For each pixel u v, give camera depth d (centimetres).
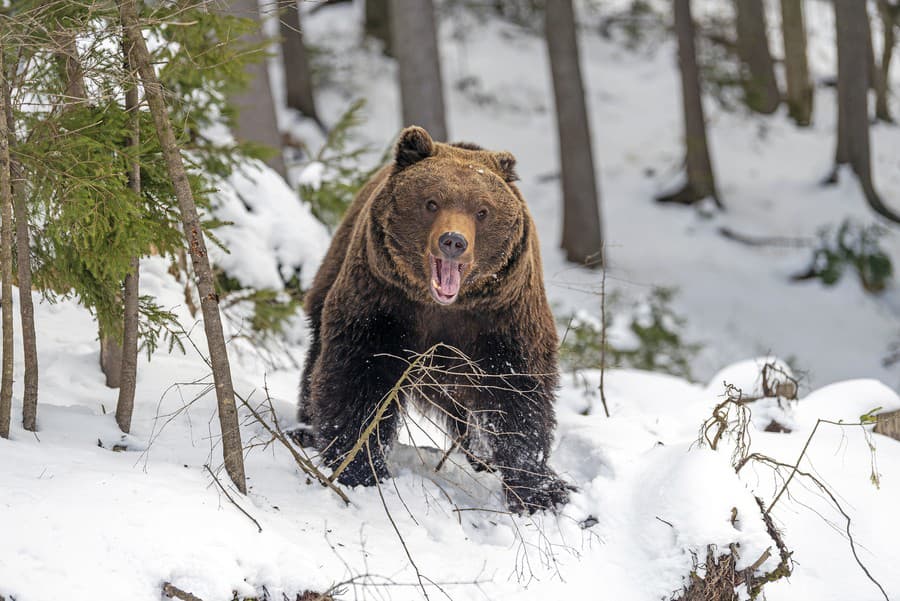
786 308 3403
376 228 938
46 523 741
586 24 5381
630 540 946
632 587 902
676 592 889
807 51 4734
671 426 1174
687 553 901
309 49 4359
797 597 909
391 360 973
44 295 1059
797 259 3625
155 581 741
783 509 981
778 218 3897
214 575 756
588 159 3350
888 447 1095
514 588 880
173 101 1198
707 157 3941
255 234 1572
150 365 1152
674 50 5159
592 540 957
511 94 4641
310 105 3934
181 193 886
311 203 1798
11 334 877
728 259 3662
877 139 4681
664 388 1398
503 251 928
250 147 1505
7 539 720
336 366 977
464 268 898
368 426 979
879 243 3762
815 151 4450
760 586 899
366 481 996
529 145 4309
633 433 1124
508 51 4959
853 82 3875
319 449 1002
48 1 966
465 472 1053
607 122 4616
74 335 1219
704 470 953
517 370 975
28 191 948
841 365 3103
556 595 880
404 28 2869
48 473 809
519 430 985
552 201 3906
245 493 895
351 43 4619
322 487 955
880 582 919
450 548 922
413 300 949
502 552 930
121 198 905
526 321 973
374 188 1091
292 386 1427
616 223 3856
